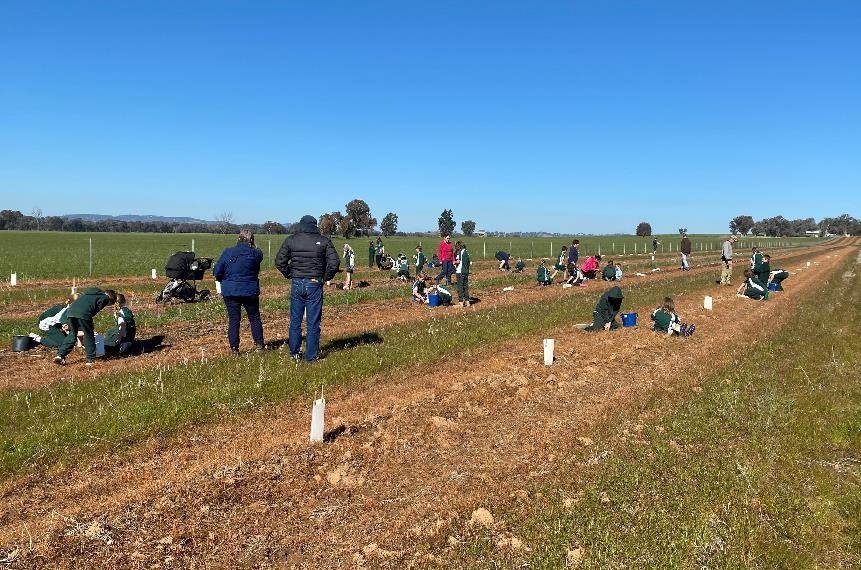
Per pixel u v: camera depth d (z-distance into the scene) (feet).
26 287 83.97
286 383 30.83
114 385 30.60
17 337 40.73
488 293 81.66
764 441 25.08
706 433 25.89
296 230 36.60
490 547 16.75
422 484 20.71
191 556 16.07
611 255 213.87
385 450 23.40
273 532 17.38
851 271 132.98
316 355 36.35
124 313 40.11
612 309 50.57
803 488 21.02
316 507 18.94
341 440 24.16
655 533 17.46
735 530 17.90
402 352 38.65
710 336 48.80
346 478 20.86
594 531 17.44
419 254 104.12
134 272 112.16
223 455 22.24
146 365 36.37
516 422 27.14
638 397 31.19
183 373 32.91
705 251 261.65
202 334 47.65
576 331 50.37
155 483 19.89
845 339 49.06
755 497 20.04
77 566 15.43
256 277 39.22
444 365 36.76
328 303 67.72
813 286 95.35
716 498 19.80
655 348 43.57
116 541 16.56
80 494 19.26
